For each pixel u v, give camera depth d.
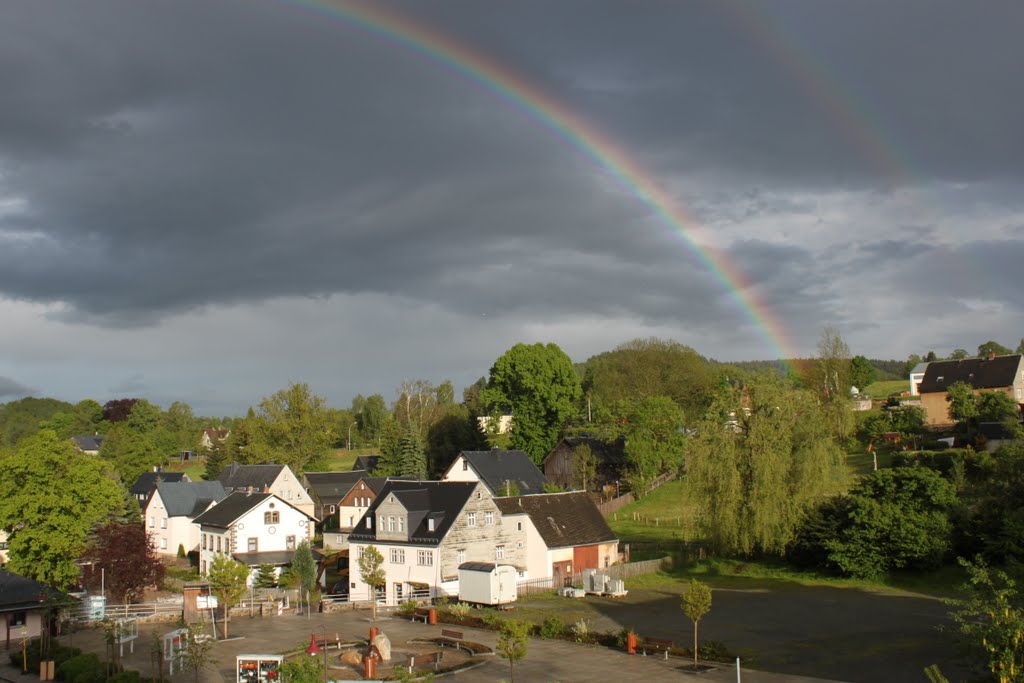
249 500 93.56
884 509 67.50
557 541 74.25
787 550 74.25
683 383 154.12
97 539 69.44
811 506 72.88
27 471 66.19
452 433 142.75
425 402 165.75
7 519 65.69
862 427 120.44
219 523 91.38
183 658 42.31
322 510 129.62
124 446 149.12
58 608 54.12
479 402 147.75
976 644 30.22
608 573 71.25
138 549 63.56
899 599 60.25
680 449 117.56
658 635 49.88
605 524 79.62
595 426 130.00
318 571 84.56
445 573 67.81
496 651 43.62
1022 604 31.47
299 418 156.75
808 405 76.88
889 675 39.00
